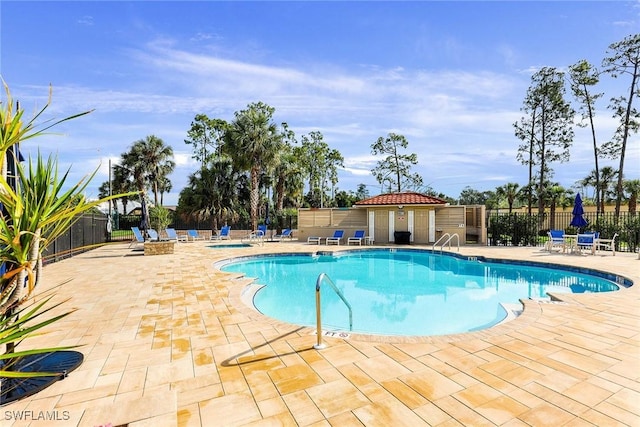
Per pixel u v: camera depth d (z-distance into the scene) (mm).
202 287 7941
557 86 23906
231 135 23641
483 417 2834
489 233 18453
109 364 3881
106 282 8523
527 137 25766
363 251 16047
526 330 4859
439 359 3932
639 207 29812
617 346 4293
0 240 2219
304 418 2848
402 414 2885
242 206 27938
